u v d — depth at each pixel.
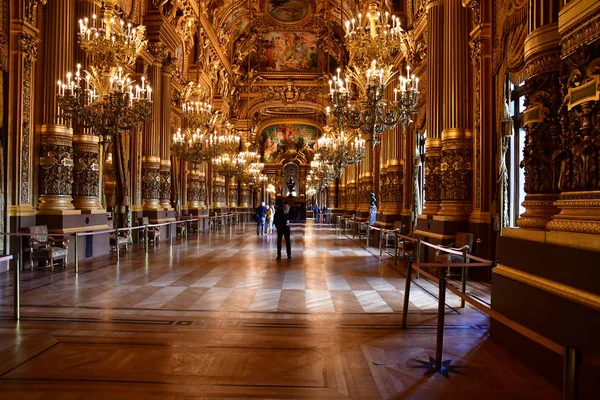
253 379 4.08
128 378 4.07
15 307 5.93
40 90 10.99
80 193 12.25
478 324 5.95
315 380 4.07
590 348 3.54
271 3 29.11
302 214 46.50
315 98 33.75
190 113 17.02
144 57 16.83
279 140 46.56
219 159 23.47
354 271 10.36
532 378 4.14
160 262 11.58
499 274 5.17
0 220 9.76
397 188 17.00
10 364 4.37
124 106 9.55
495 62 9.34
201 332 5.48
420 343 5.14
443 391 3.85
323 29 30.56
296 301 7.20
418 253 9.45
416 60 15.02
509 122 9.00
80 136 12.20
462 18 10.53
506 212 9.06
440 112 11.47
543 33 4.61
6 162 9.98
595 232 3.68
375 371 4.29
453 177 10.39
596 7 3.60
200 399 3.67
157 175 17.66
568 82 4.07
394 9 16.48
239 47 32.34
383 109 10.02
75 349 4.82
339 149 17.17
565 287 3.93
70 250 11.17
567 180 4.14
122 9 15.11
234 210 36.94
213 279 9.13
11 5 10.20
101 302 6.98
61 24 11.22
